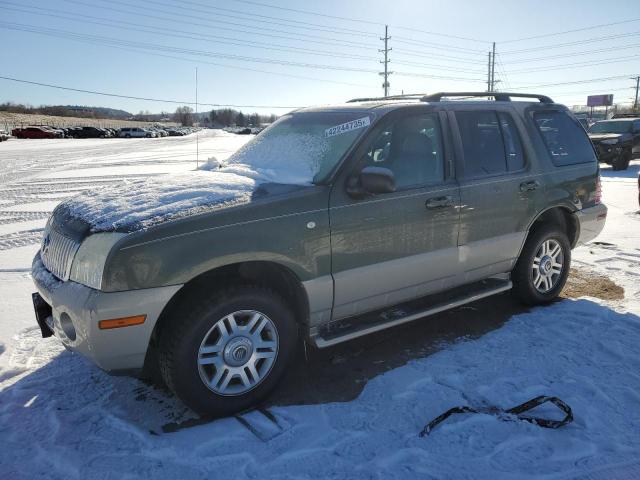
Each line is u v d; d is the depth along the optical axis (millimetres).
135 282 2867
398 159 3895
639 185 9711
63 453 2844
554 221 5039
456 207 4090
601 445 2861
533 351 4012
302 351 4094
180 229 2973
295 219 3301
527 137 4750
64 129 64125
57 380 3641
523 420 3078
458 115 4301
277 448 2904
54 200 11891
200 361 3080
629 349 3996
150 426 3127
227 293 3102
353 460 2789
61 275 3209
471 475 2629
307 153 3879
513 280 4871
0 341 4219
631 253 6707
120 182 4035
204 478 2656
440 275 4117
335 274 3516
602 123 19953
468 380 3596
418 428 3068
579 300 5047
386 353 4066
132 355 2949
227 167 4172
